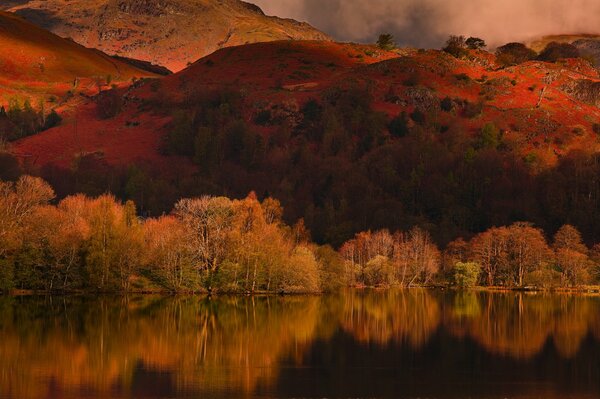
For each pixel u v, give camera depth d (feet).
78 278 410.52
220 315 339.16
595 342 278.26
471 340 280.92
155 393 186.29
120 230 419.13
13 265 395.34
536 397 188.44
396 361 235.81
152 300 388.37
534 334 297.74
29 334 276.21
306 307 380.17
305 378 207.31
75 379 202.08
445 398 185.98
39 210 422.41
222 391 189.26
